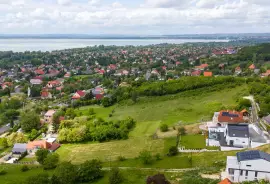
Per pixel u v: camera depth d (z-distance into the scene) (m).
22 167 94.75
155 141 109.69
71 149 113.75
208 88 177.88
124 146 109.94
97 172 80.88
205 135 106.94
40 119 152.75
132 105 171.88
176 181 71.56
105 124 134.38
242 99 136.75
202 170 76.19
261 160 67.50
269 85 163.62
